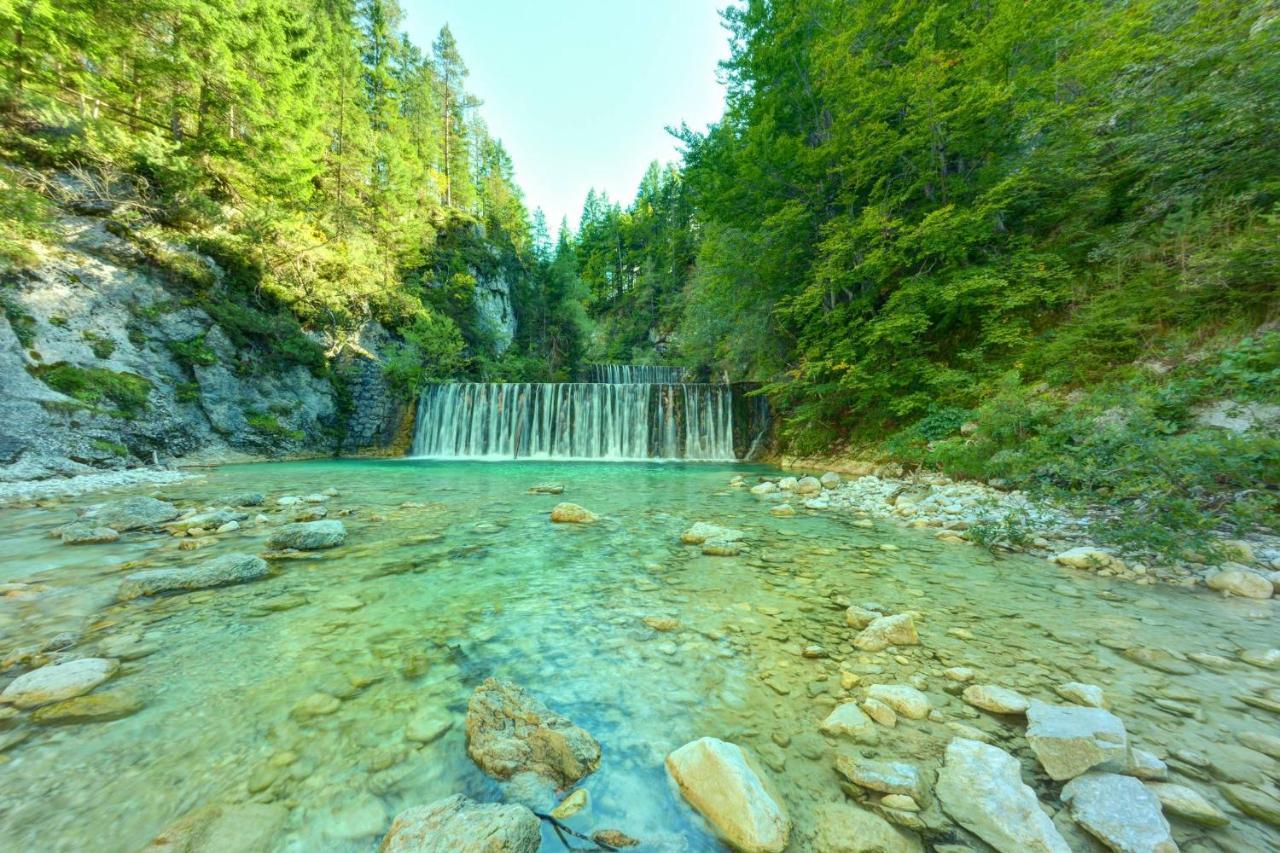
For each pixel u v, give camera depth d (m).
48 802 1.61
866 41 13.84
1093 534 4.92
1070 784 1.67
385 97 36.00
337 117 27.12
